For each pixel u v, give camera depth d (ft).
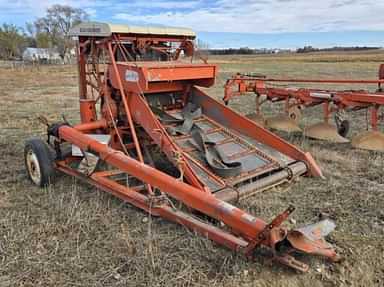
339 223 13.10
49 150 16.90
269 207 14.33
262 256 10.75
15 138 25.49
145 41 17.93
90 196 15.53
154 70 15.58
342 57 175.63
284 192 15.79
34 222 13.35
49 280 10.14
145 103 15.74
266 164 16.25
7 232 12.59
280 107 37.93
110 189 15.02
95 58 18.20
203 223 12.08
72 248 11.60
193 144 16.06
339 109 22.62
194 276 10.20
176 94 19.21
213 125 18.13
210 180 14.21
